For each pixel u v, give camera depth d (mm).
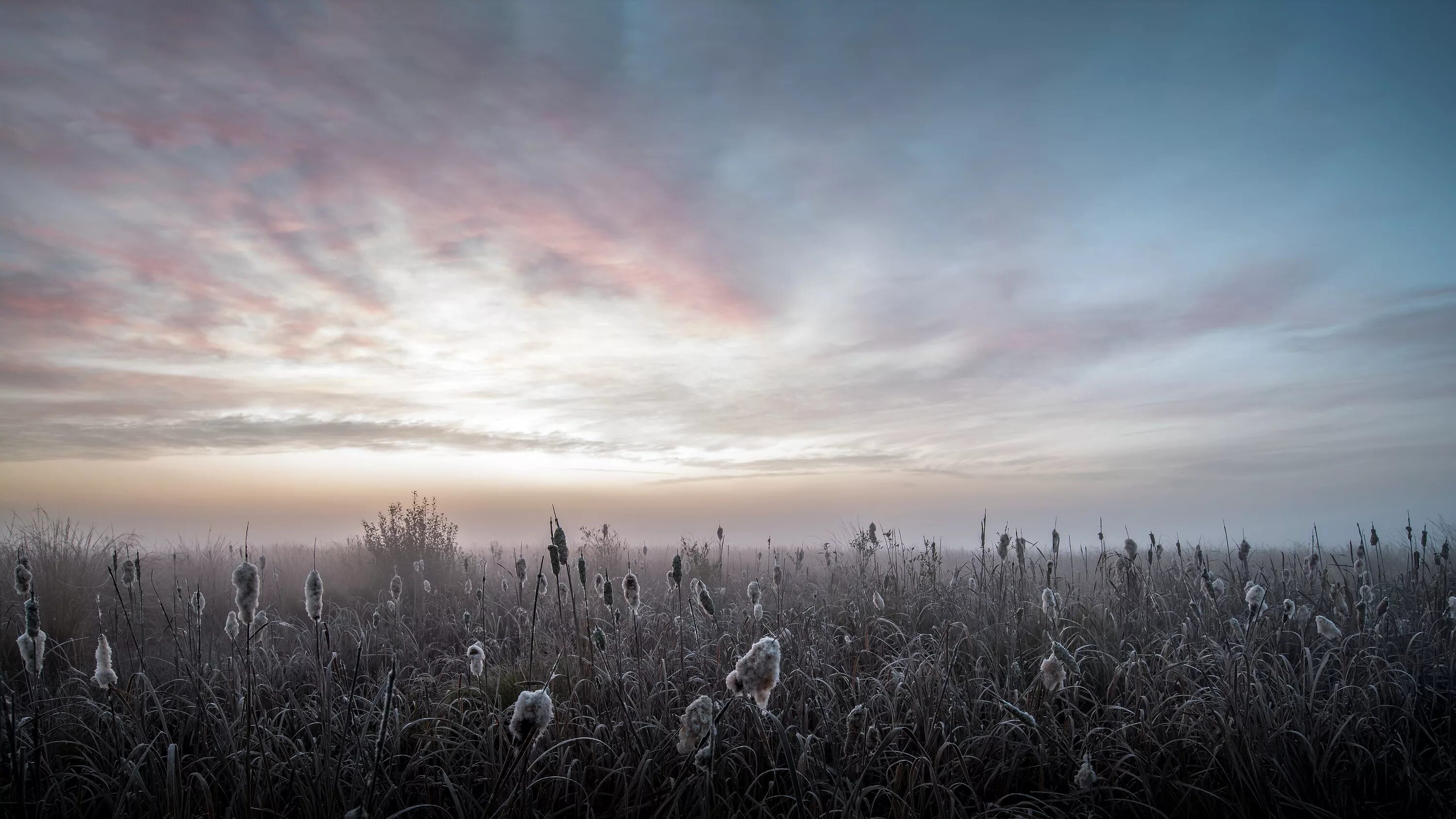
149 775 4316
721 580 12703
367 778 4219
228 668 5879
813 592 9844
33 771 3850
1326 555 12297
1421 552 9375
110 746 4734
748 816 4094
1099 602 8008
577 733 4848
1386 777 4691
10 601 7859
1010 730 4980
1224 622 7000
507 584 11766
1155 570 10492
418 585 10680
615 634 6668
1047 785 4688
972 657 6539
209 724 4922
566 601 9422
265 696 5992
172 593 10117
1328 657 5395
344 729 4234
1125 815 4445
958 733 5008
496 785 3533
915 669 5801
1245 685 5137
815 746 4648
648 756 4281
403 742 4984
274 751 4590
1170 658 6172
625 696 5066
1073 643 6809
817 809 3869
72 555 9695
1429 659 6285
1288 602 6449
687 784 4098
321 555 15586
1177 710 5164
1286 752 4691
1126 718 5219
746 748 4543
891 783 4406
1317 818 4266
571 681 5531
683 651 5801
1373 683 5629
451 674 6824
